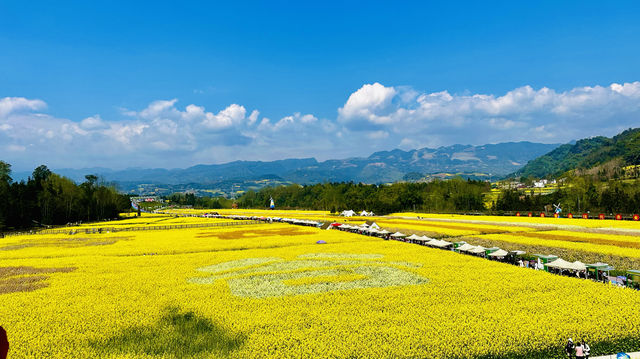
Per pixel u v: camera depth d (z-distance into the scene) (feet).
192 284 127.13
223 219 483.92
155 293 116.26
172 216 602.85
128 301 108.58
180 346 80.64
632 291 109.70
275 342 78.59
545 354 75.20
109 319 94.73
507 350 74.59
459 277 129.39
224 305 102.89
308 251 194.49
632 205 355.36
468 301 102.83
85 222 484.74
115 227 372.79
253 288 120.57
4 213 371.35
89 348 79.46
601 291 109.70
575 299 102.42
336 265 155.33
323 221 389.80
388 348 74.49
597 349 77.61
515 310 94.68
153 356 75.46
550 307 96.37
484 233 253.65
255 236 273.54
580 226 260.21
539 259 156.56
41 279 138.72
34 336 84.89
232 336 82.74
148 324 91.61
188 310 99.66
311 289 118.62
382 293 111.34
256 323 88.84
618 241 191.83
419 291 112.68
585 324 84.64
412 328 83.92
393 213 515.91
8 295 116.57
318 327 85.87
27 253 206.69
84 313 98.89
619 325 84.28
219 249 214.90
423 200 572.10
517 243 202.49
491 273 135.03
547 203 437.58
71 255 198.39
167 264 164.35
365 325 86.43
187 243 239.09
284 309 98.63
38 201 432.25
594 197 404.77
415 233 263.90
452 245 206.18
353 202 546.26
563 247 183.11
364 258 171.12
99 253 203.62
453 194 553.64
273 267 154.20
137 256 191.72
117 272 148.77
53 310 101.55
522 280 123.85
